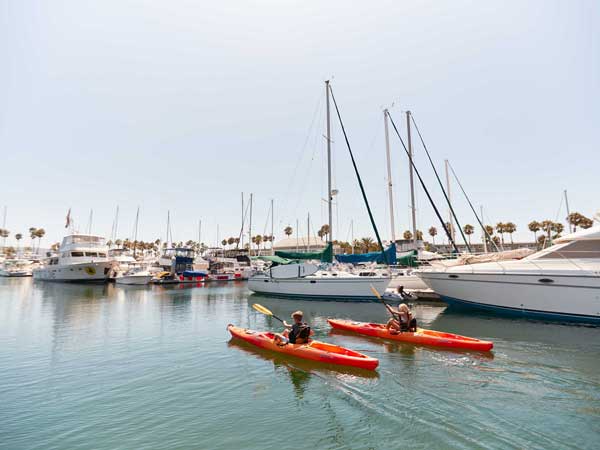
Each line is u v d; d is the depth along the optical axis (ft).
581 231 45.91
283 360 29.96
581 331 39.14
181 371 27.63
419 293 67.41
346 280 65.87
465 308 55.06
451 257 73.00
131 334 41.65
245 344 36.06
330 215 70.49
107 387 24.38
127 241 291.79
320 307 61.57
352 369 27.09
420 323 45.70
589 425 17.88
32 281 147.13
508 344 33.96
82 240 136.67
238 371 27.40
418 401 21.12
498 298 48.55
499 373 25.91
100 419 19.47
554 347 32.73
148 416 19.81
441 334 35.01
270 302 69.56
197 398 22.30
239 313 57.41
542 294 44.78
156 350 34.06
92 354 32.86
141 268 137.18
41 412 20.44
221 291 96.84
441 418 18.88
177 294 88.94
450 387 23.30
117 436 17.58
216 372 27.27
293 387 23.88
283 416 19.58
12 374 27.25
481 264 51.19
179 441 17.02
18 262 197.67
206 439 17.20
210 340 38.09
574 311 42.75
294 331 31.53
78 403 21.68
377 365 26.20
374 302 65.16
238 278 136.36
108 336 40.63
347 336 38.81
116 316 55.06
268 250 240.32
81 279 130.52
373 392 22.68
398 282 74.33
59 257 138.72
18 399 22.35
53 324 48.44
